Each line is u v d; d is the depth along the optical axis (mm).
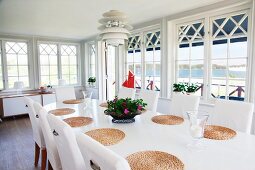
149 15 3695
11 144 3340
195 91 3453
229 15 3020
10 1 2758
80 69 6609
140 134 1700
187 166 1126
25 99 2449
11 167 2549
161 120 2105
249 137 1581
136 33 4637
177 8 3285
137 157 1229
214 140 1524
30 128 4258
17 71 5465
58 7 3059
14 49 5395
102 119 2209
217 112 2156
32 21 3938
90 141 936
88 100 2896
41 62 5859
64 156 1438
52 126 1425
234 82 3047
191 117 1473
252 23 2639
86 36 5828
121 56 5027
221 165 1133
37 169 2492
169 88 3885
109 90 6078
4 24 4176
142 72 4547
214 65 3277
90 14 3475
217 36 3207
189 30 3602
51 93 5520
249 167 1105
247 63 2836
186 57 3678
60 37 5996
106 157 777
